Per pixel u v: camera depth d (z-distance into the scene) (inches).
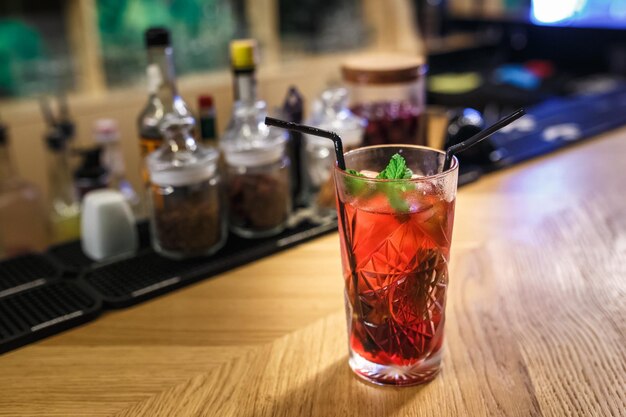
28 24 51.4
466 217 27.2
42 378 17.8
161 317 20.7
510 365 17.6
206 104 26.8
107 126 33.6
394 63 29.5
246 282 22.8
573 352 18.1
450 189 16.2
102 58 53.0
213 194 24.1
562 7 68.5
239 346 18.9
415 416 15.8
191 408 16.4
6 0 50.1
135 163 54.2
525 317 19.9
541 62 71.3
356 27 66.2
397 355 16.7
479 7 76.0
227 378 17.5
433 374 17.1
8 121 47.3
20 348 19.3
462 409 16.0
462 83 63.3
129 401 16.7
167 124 23.8
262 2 60.2
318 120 27.1
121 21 53.3
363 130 27.2
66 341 19.6
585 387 16.6
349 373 17.6
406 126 28.9
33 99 50.3
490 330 19.3
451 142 32.3
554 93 62.1
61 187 36.3
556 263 23.2
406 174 16.6
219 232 24.6
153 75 25.2
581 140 37.1
